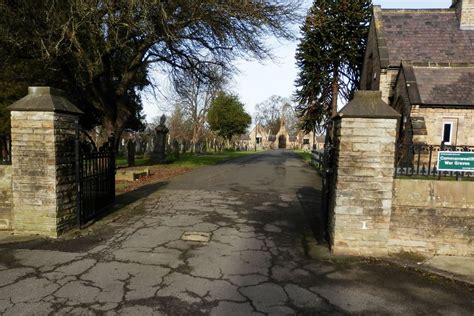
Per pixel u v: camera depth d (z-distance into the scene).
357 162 4.58
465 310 3.30
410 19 17.64
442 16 17.41
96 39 10.92
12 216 5.24
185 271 4.00
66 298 3.29
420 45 16.22
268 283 3.76
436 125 13.11
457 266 4.32
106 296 3.34
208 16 11.71
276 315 3.09
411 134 12.64
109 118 14.29
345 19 22.02
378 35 16.89
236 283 3.73
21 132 5.00
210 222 6.22
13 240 4.94
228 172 14.77
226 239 5.26
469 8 16.42
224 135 43.94
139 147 28.73
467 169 4.66
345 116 4.51
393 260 4.48
